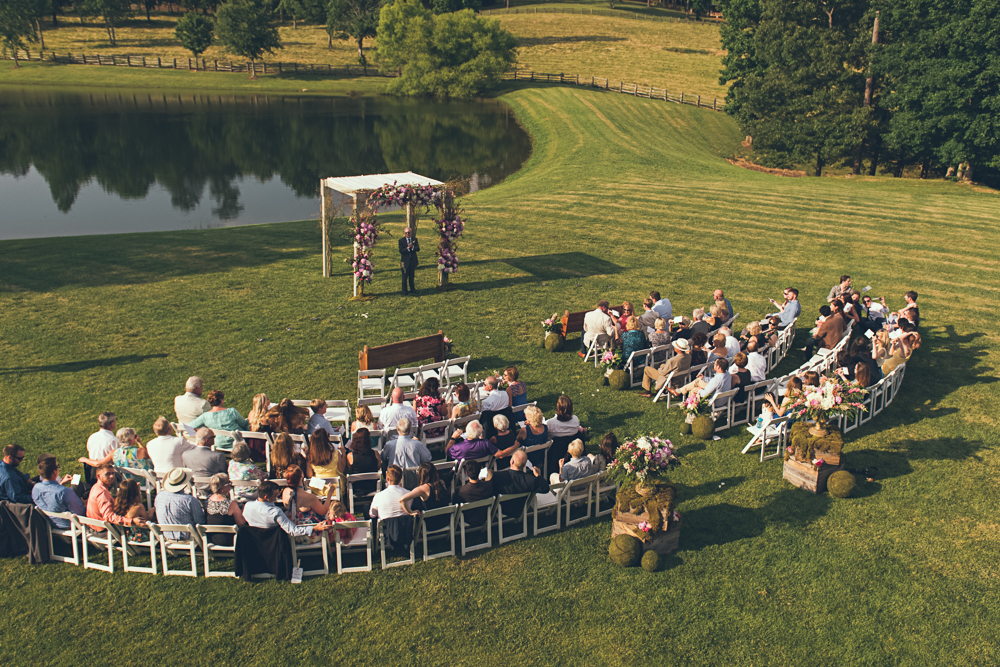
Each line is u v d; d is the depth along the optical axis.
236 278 20.47
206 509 9.16
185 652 7.87
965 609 8.79
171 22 115.56
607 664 7.93
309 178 43.56
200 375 14.32
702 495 11.01
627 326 14.94
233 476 9.35
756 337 14.77
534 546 9.75
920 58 39.62
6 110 64.19
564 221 28.83
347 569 9.12
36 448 11.47
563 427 11.16
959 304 19.97
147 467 9.90
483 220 29.11
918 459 12.10
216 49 100.88
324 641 8.08
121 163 46.34
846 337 15.33
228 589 8.79
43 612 8.33
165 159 48.00
